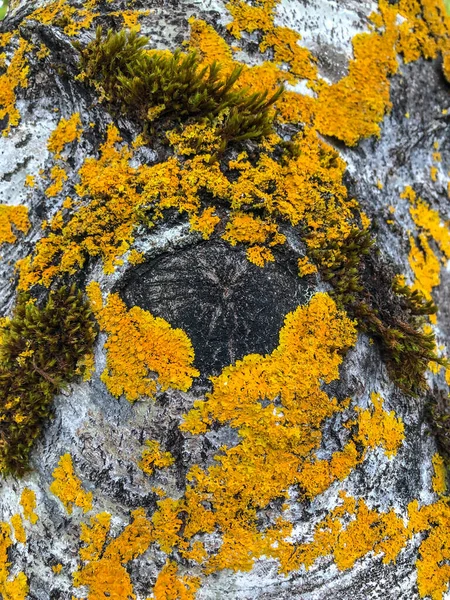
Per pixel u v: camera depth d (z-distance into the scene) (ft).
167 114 0.89
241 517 0.86
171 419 0.85
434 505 0.97
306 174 0.92
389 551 0.91
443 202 1.13
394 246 1.03
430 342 0.94
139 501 0.86
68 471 0.87
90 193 0.89
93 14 0.95
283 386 0.86
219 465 0.85
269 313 0.87
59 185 0.92
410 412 0.97
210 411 0.85
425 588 0.93
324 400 0.87
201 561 0.86
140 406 0.86
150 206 0.86
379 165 1.06
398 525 0.93
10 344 0.87
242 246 0.87
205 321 0.86
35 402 0.87
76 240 0.88
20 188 0.93
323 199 0.91
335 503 0.89
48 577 0.88
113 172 0.88
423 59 1.12
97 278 0.87
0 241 0.93
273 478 0.86
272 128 0.92
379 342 0.94
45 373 0.86
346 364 0.90
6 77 0.96
